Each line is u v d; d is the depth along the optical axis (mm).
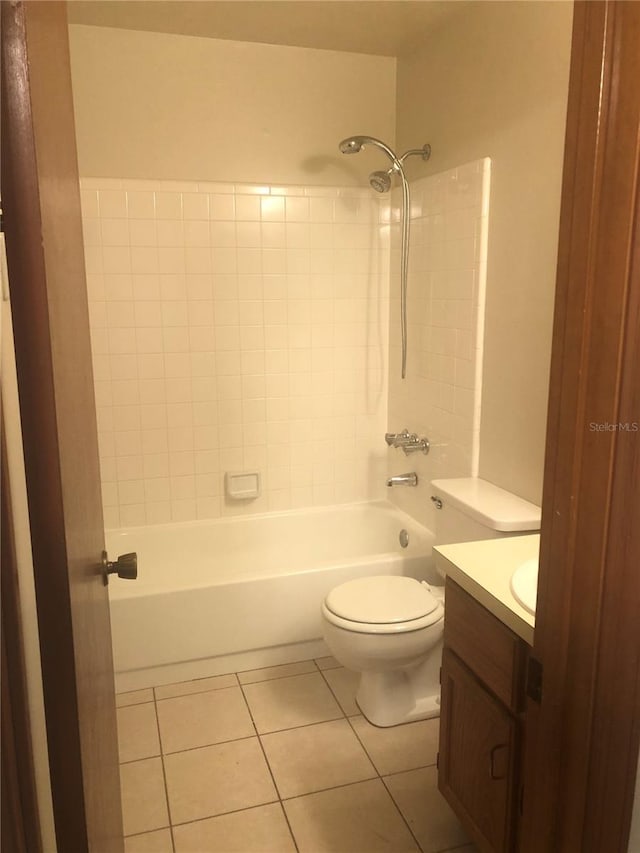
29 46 739
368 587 2297
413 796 1946
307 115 2891
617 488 905
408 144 2898
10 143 724
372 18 2514
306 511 3195
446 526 2316
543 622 1055
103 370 2846
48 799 926
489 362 2389
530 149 2100
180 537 3018
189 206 2818
